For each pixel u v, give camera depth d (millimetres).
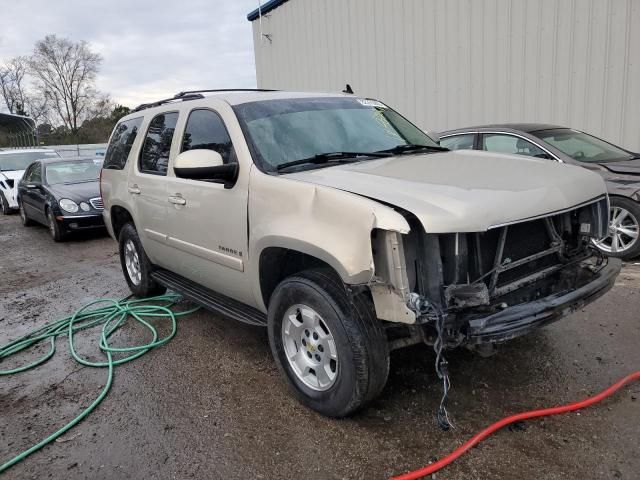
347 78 12336
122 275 7234
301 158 3645
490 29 9375
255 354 4273
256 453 2967
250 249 3527
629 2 7719
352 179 3107
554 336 4176
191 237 4254
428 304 2646
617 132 8203
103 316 5406
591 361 3746
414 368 3773
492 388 3465
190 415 3420
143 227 5055
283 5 13844
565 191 3105
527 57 9000
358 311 2889
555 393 3363
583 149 6547
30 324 5496
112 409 3570
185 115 4434
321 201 2938
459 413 3205
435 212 2611
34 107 55906
